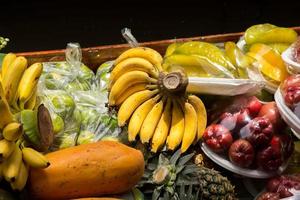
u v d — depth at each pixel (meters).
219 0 4.46
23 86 1.66
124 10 4.45
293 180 1.87
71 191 1.57
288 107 1.84
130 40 2.39
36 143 1.60
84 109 2.06
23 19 4.36
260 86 2.00
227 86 1.96
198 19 4.38
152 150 1.86
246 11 4.41
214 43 2.54
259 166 1.92
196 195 1.75
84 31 4.28
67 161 1.56
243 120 1.93
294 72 2.04
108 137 1.98
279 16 4.39
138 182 1.74
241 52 2.12
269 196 1.86
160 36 4.24
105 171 1.58
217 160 1.94
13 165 1.48
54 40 4.20
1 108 1.44
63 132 1.91
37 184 1.55
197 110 1.96
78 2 4.48
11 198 1.55
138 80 1.95
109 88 2.02
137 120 1.91
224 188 1.78
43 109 1.61
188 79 1.92
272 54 2.16
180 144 1.89
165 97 1.91
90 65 2.49
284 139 1.93
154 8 4.46
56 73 2.20
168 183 1.75
